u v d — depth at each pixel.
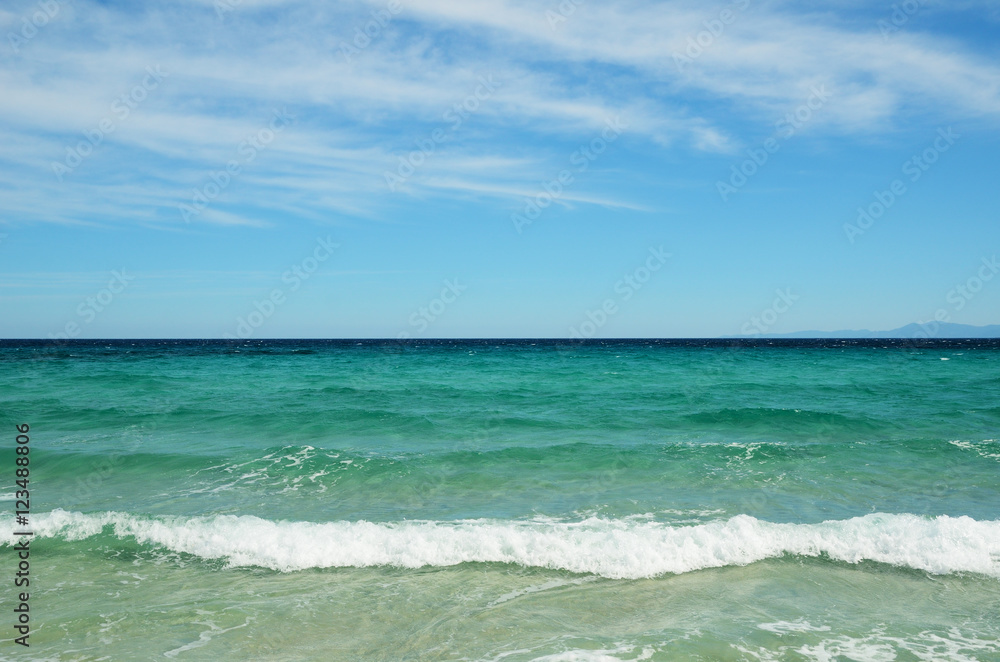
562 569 8.19
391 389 26.28
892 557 8.41
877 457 13.89
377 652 6.07
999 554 8.35
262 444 15.38
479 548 8.63
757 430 17.44
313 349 81.06
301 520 10.09
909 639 6.34
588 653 5.99
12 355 56.34
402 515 10.33
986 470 12.89
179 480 12.28
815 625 6.65
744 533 8.88
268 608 7.03
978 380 29.88
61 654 5.93
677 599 7.34
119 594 7.37
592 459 13.89
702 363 43.16
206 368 37.91
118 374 32.59
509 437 16.53
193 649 6.08
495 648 6.13
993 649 6.14
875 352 64.06
